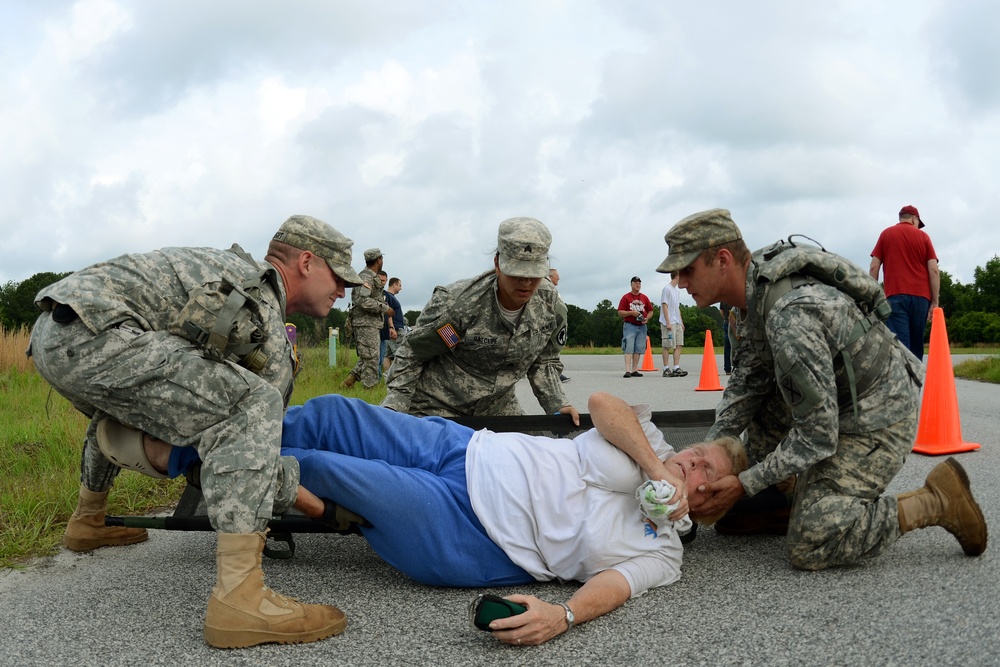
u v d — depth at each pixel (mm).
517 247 4195
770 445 4047
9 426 6520
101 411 3109
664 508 2971
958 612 2775
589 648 2561
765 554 3641
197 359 2748
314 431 3420
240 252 3322
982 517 3338
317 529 3391
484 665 2439
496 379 4664
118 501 4621
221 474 2688
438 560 3115
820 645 2529
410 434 3406
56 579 3361
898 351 3355
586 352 41156
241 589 2613
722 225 3549
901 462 3334
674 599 3023
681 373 15945
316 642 2643
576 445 3268
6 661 2514
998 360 15008
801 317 3189
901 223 9539
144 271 2938
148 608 2984
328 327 18922
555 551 3115
